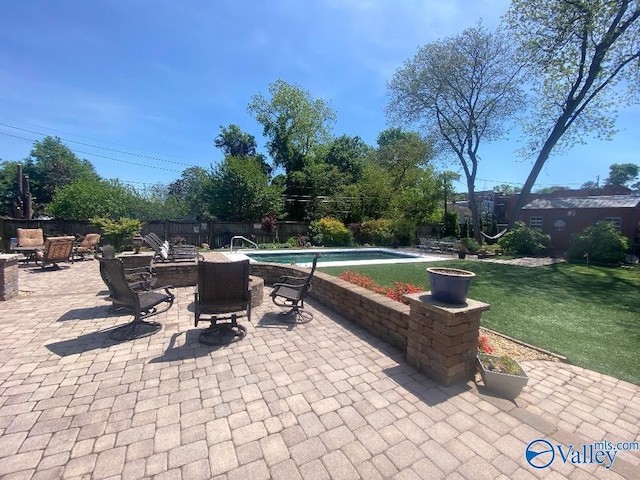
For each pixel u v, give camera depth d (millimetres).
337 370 2701
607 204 14055
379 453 1728
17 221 11750
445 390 2398
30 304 4508
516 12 11430
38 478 1503
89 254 10219
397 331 3174
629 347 3457
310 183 22297
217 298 3238
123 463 1613
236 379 2516
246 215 17547
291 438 1833
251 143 33375
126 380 2457
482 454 1739
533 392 2492
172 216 19750
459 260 11359
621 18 10227
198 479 1522
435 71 14625
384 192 19625
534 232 13359
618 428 2049
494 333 3826
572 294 6008
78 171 32562
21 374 2508
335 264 9547
